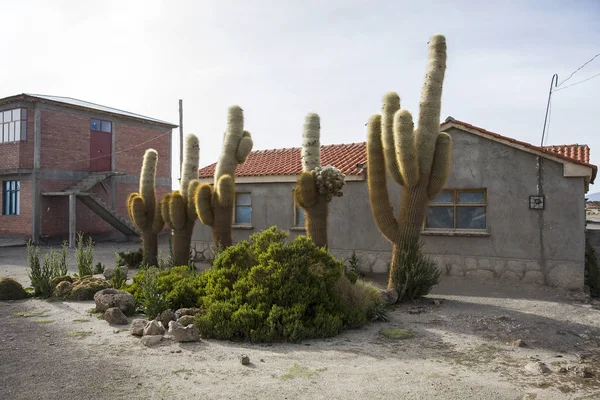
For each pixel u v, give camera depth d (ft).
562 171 35.17
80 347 19.86
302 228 45.83
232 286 24.39
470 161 37.96
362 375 16.72
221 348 20.08
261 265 23.77
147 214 45.24
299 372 16.99
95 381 15.80
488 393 15.12
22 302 29.84
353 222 42.96
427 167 30.66
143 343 20.34
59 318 25.31
